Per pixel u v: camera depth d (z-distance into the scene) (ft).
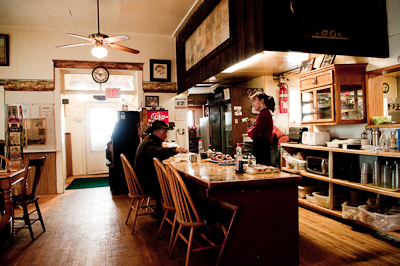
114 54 19.45
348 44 9.70
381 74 11.19
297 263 7.09
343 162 11.21
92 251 8.80
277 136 14.62
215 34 13.28
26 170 9.87
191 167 9.09
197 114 31.89
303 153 13.69
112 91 19.49
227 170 8.25
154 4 15.44
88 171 25.73
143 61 20.07
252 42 9.57
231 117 19.57
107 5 15.34
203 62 14.67
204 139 26.35
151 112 19.35
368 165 10.05
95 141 25.95
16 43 17.69
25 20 16.92
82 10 15.85
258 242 6.72
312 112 12.81
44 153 17.85
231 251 6.48
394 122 10.38
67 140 24.79
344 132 12.23
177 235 8.10
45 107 18.02
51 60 18.20
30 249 9.03
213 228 9.29
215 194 6.30
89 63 18.94
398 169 8.90
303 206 13.12
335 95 11.23
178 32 19.88
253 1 9.47
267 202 6.80
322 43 9.40
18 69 17.69
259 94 11.04
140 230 10.69
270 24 8.82
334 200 11.35
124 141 17.08
